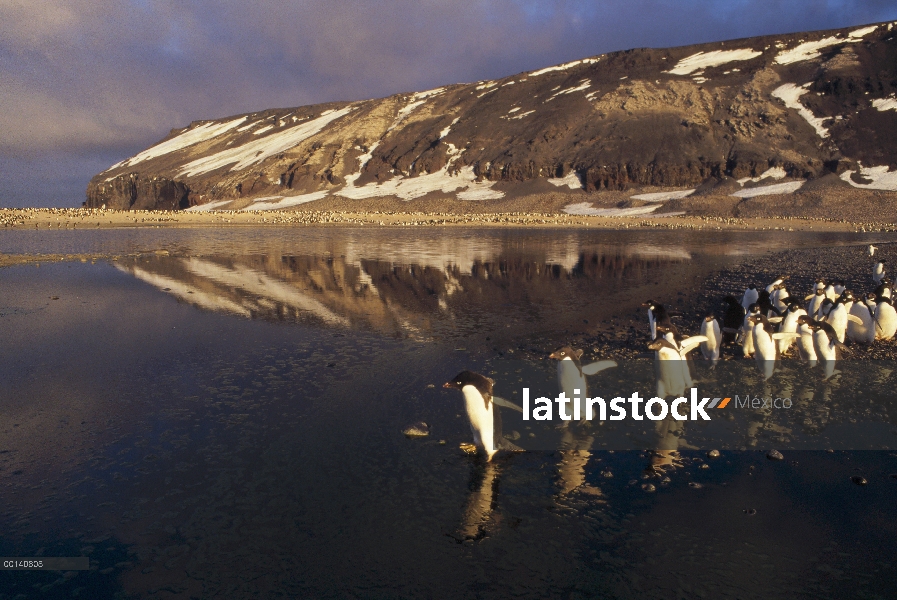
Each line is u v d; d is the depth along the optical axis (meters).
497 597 5.22
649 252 38.12
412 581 5.45
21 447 8.30
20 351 13.39
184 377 11.43
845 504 6.60
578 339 14.00
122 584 5.45
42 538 6.14
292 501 6.82
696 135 106.56
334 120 174.62
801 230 61.69
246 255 35.72
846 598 5.17
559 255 36.41
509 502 6.79
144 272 27.39
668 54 141.50
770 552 5.81
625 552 5.85
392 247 41.81
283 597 5.26
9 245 42.25
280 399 10.14
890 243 43.19
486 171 117.81
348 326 15.92
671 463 7.66
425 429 8.70
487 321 16.50
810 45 128.25
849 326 13.42
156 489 7.12
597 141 112.62
